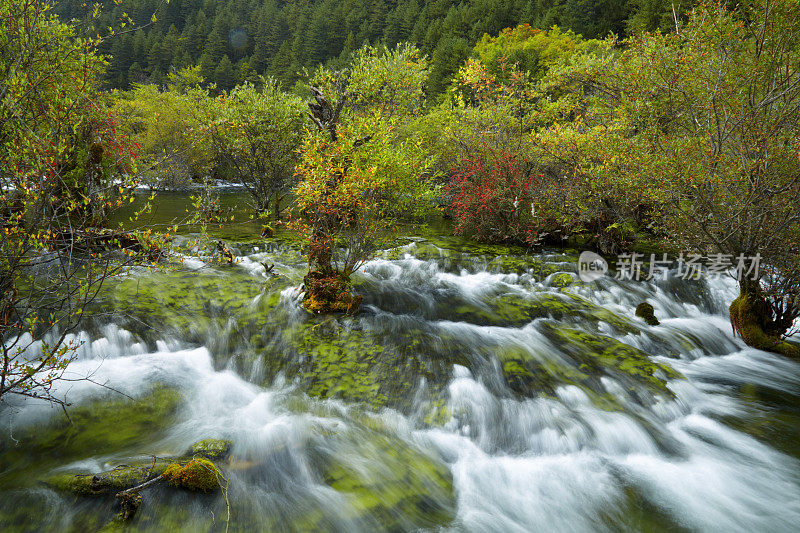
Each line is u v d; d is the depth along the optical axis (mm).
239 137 13266
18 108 4211
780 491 4285
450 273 10188
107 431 4152
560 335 7055
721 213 7363
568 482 4285
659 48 8930
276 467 3943
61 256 4512
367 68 14375
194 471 3516
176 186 20375
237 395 4984
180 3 111562
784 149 6703
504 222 12492
